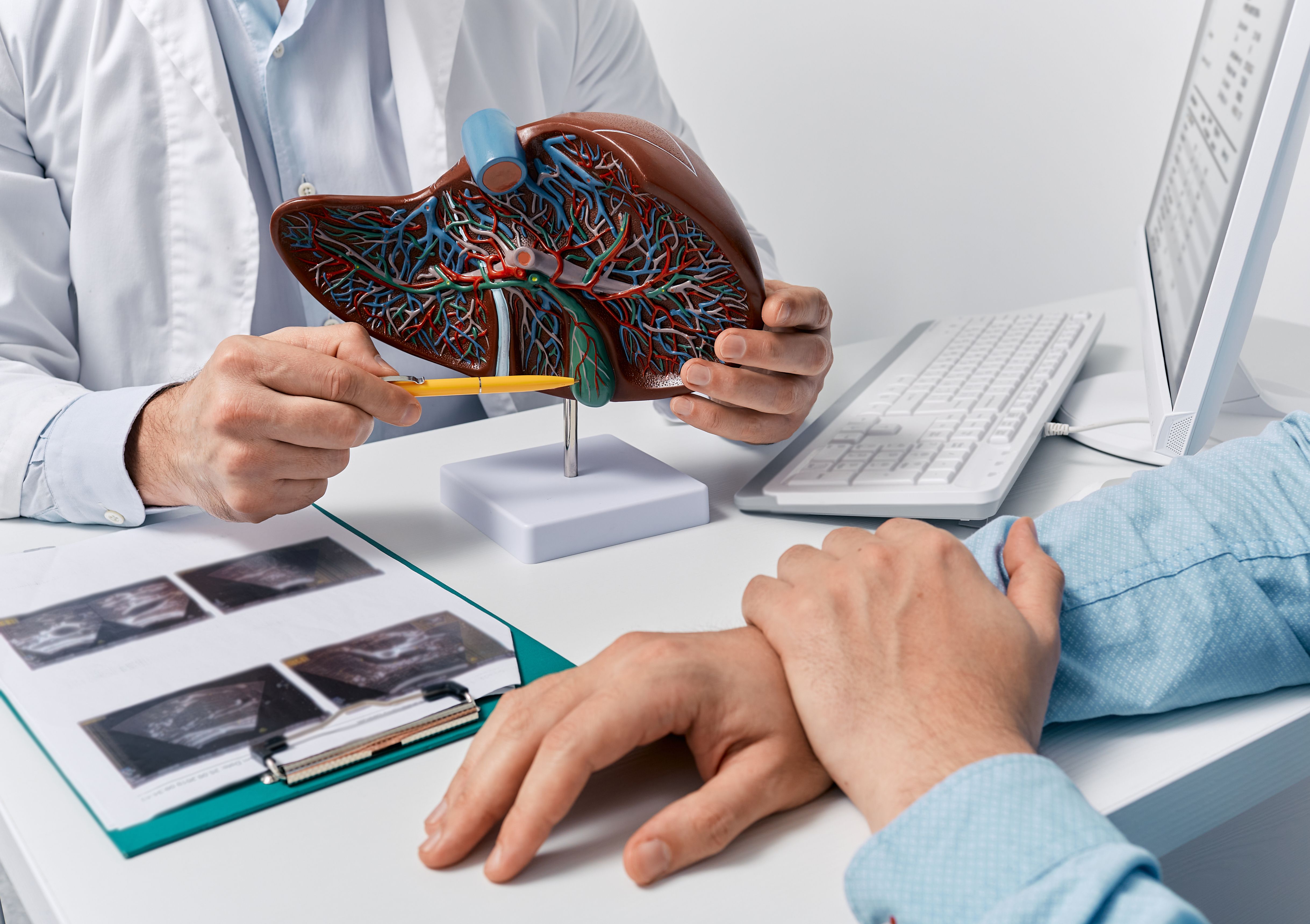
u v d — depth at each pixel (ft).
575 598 1.67
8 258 2.91
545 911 0.99
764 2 6.21
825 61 6.09
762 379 2.01
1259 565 1.31
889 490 1.89
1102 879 0.87
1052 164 5.46
